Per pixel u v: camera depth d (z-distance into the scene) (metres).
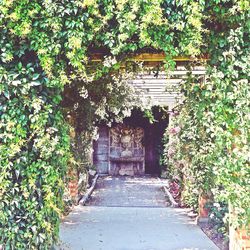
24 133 3.61
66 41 3.58
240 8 3.50
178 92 7.12
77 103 6.48
